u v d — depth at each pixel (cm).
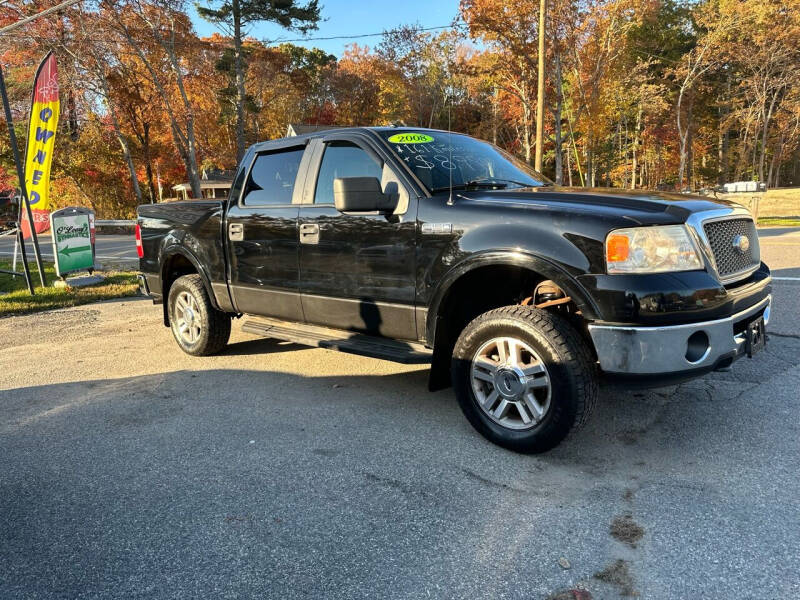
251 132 4656
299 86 4444
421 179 364
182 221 529
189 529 257
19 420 404
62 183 3616
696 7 4288
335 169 407
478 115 4947
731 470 292
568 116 3400
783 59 3950
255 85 4338
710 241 301
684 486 279
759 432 335
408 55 4300
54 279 1116
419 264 350
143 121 3588
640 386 288
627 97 3681
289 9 3312
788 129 4600
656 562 222
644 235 280
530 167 457
